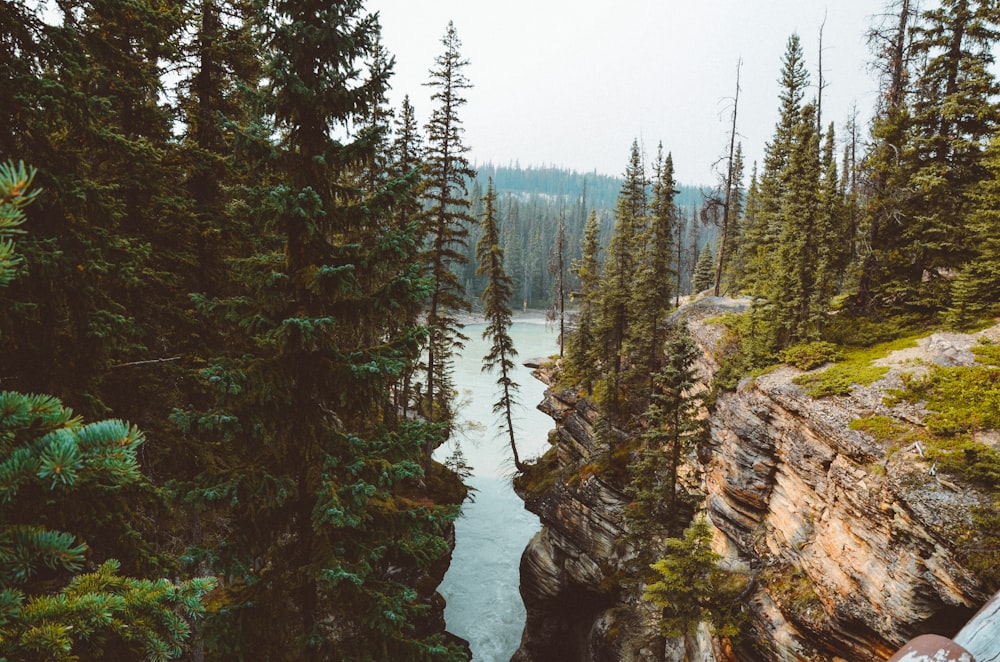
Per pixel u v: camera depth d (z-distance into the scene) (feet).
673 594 46.85
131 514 25.49
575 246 394.93
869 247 56.18
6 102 21.61
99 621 9.71
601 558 77.36
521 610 89.20
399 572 67.72
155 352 37.88
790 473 47.55
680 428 52.54
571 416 99.45
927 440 36.76
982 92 51.11
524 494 104.68
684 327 52.75
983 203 47.52
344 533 25.29
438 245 82.12
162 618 10.78
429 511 26.35
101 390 34.09
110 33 33.12
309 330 21.65
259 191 21.76
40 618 9.23
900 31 54.08
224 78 42.55
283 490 22.93
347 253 23.95
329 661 23.77
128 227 36.68
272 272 22.24
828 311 57.47
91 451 9.39
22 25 22.16
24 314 22.29
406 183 23.77
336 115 23.21
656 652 59.52
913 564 33.09
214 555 22.82
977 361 41.68
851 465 39.86
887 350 48.75
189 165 38.37
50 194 23.21
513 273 357.00
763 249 80.12
